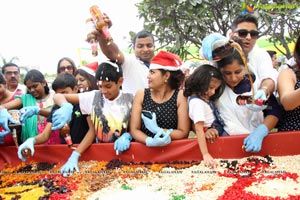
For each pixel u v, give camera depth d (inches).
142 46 144.7
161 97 115.7
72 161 111.1
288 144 105.2
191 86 107.3
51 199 90.0
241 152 106.6
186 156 109.3
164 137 106.7
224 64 104.0
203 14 214.5
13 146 124.3
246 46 118.0
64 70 178.5
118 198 87.7
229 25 218.2
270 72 115.8
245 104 110.1
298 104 97.6
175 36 220.5
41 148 121.4
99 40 114.3
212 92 107.1
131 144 112.5
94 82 151.3
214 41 98.8
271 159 102.7
